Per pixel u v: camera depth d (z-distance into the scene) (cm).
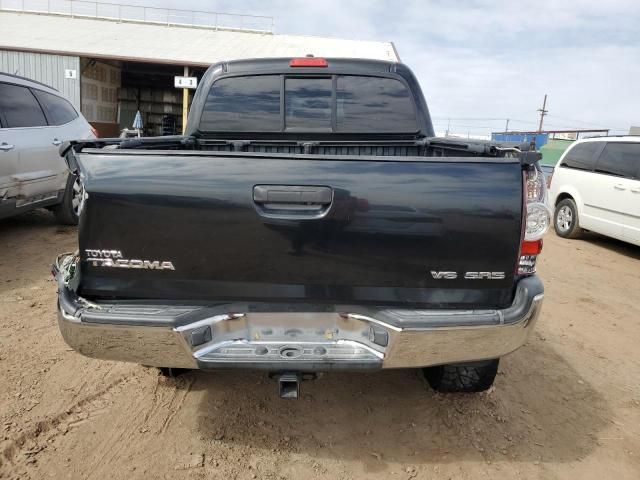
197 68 2200
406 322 223
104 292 234
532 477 257
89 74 2252
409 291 230
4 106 599
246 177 219
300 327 236
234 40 2659
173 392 322
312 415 303
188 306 231
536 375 366
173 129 2731
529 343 425
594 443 288
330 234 222
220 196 220
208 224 222
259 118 404
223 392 324
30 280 509
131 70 2502
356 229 221
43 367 345
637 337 452
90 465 253
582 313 509
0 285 491
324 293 229
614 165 813
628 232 770
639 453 280
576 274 664
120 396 315
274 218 220
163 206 221
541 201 232
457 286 230
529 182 232
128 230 224
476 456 271
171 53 2236
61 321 230
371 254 224
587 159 873
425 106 410
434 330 223
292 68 398
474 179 221
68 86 2111
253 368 228
